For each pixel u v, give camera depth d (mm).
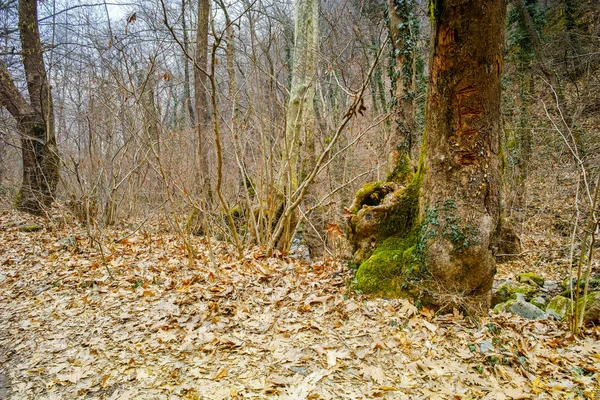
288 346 3502
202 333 3713
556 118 10000
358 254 5207
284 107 7191
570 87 11695
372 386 2986
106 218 8023
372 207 5160
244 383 3006
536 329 4160
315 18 7980
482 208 3992
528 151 11500
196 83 6863
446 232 4047
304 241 9398
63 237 7430
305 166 8477
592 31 12773
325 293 4746
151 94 6926
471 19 3484
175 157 7219
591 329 4270
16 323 4082
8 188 10953
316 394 2859
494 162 3990
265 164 6934
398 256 4512
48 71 8398
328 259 6375
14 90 10016
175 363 3285
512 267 9062
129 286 4945
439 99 3969
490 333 3789
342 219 8070
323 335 3695
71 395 2930
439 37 3750
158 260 6102
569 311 4664
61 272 5438
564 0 14586
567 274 7848
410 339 3617
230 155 8508
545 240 9883
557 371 3324
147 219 7898
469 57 3629
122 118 6781
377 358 3354
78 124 8117
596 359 3525
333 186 8773
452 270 4051
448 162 4043
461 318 3992
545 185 11250
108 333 3783
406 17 7672
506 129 11586
